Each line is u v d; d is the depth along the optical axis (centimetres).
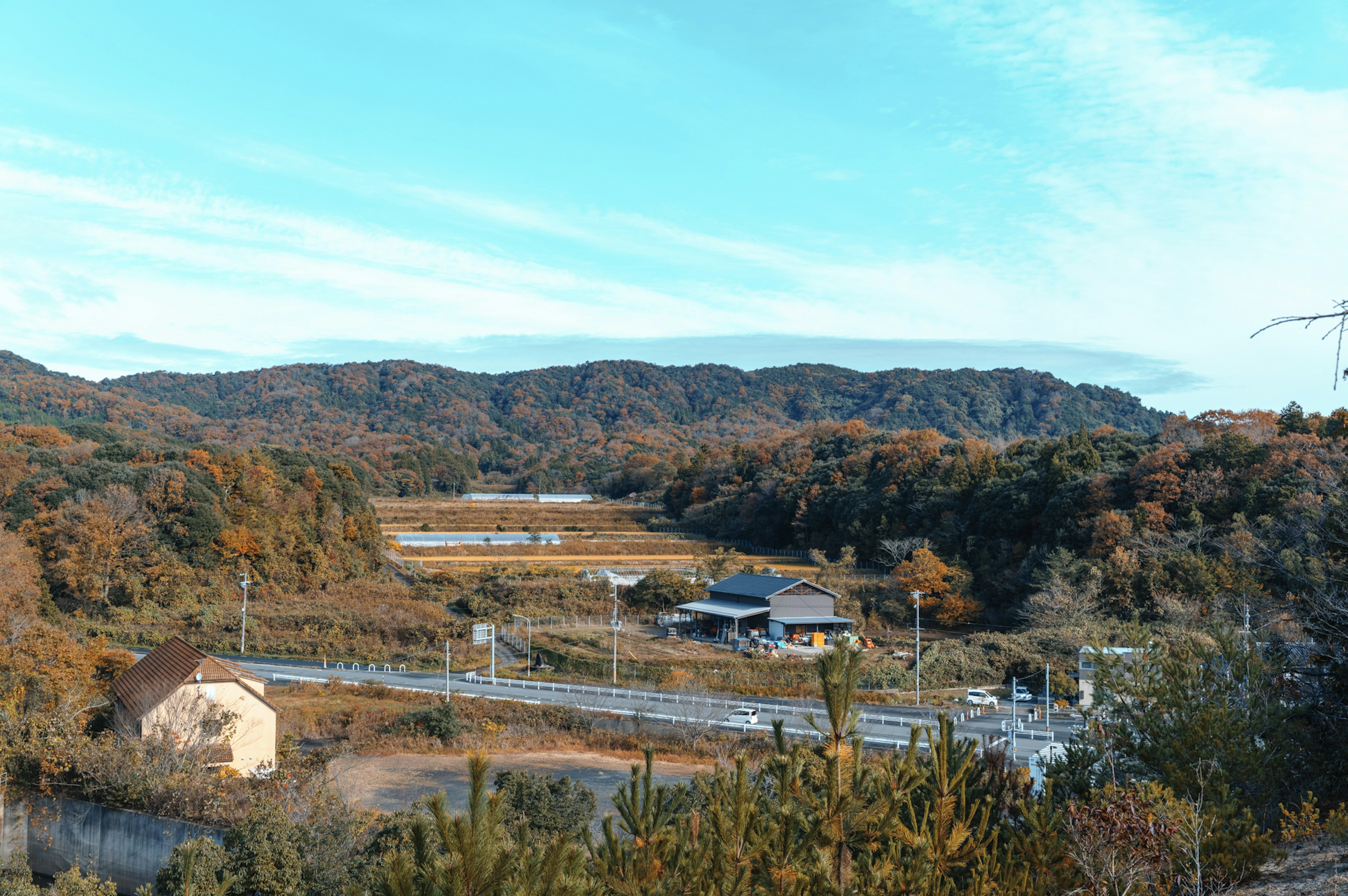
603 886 643
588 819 1998
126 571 6744
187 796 2066
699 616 7081
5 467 7888
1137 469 7044
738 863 672
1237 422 7744
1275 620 1425
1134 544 6206
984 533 8150
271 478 8819
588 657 5841
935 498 8900
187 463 8131
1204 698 1169
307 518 8756
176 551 7244
